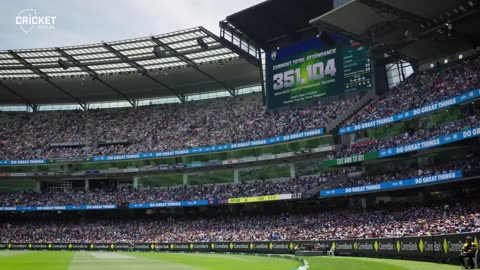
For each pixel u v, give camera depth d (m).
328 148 59.31
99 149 77.25
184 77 77.06
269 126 67.12
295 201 62.50
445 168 44.19
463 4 44.19
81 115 86.69
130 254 52.72
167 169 71.44
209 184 70.88
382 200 53.94
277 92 68.94
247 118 72.38
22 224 75.69
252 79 77.56
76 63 73.06
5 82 80.19
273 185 62.09
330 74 63.78
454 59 55.91
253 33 67.00
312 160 62.91
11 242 70.44
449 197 47.47
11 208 72.81
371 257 39.16
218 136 71.31
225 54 69.25
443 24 46.84
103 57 71.44
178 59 71.00
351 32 51.94
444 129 45.03
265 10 61.59
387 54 59.38
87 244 67.38
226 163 67.06
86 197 73.94
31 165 76.88
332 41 63.94
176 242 61.75
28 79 79.31
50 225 74.69
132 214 74.38
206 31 62.47
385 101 55.88
